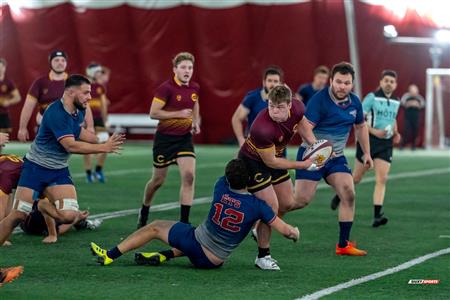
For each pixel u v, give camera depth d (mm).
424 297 13906
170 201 27062
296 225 22375
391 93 22906
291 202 17234
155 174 21188
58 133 16625
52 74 24562
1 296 13547
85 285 14406
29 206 16906
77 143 16609
